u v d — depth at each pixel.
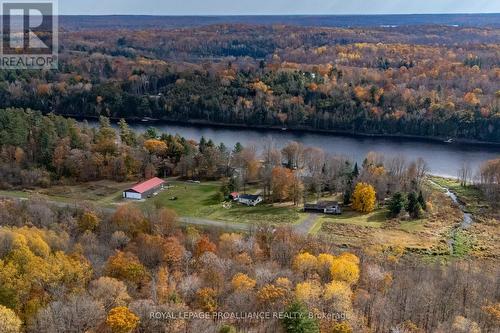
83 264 88.31
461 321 78.62
